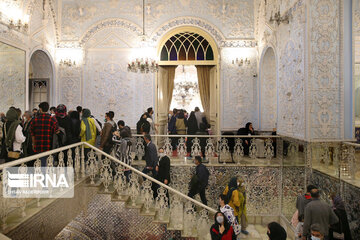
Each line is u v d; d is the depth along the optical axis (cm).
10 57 795
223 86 1071
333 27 646
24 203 391
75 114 640
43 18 964
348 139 640
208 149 880
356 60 1036
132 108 1071
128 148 725
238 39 1067
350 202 567
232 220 504
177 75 1741
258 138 966
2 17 754
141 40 1022
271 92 1019
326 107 645
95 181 628
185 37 1092
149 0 1071
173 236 606
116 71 1074
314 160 647
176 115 1076
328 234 493
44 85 1051
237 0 1069
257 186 852
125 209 607
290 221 769
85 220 600
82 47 1066
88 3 1073
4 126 514
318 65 644
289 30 752
